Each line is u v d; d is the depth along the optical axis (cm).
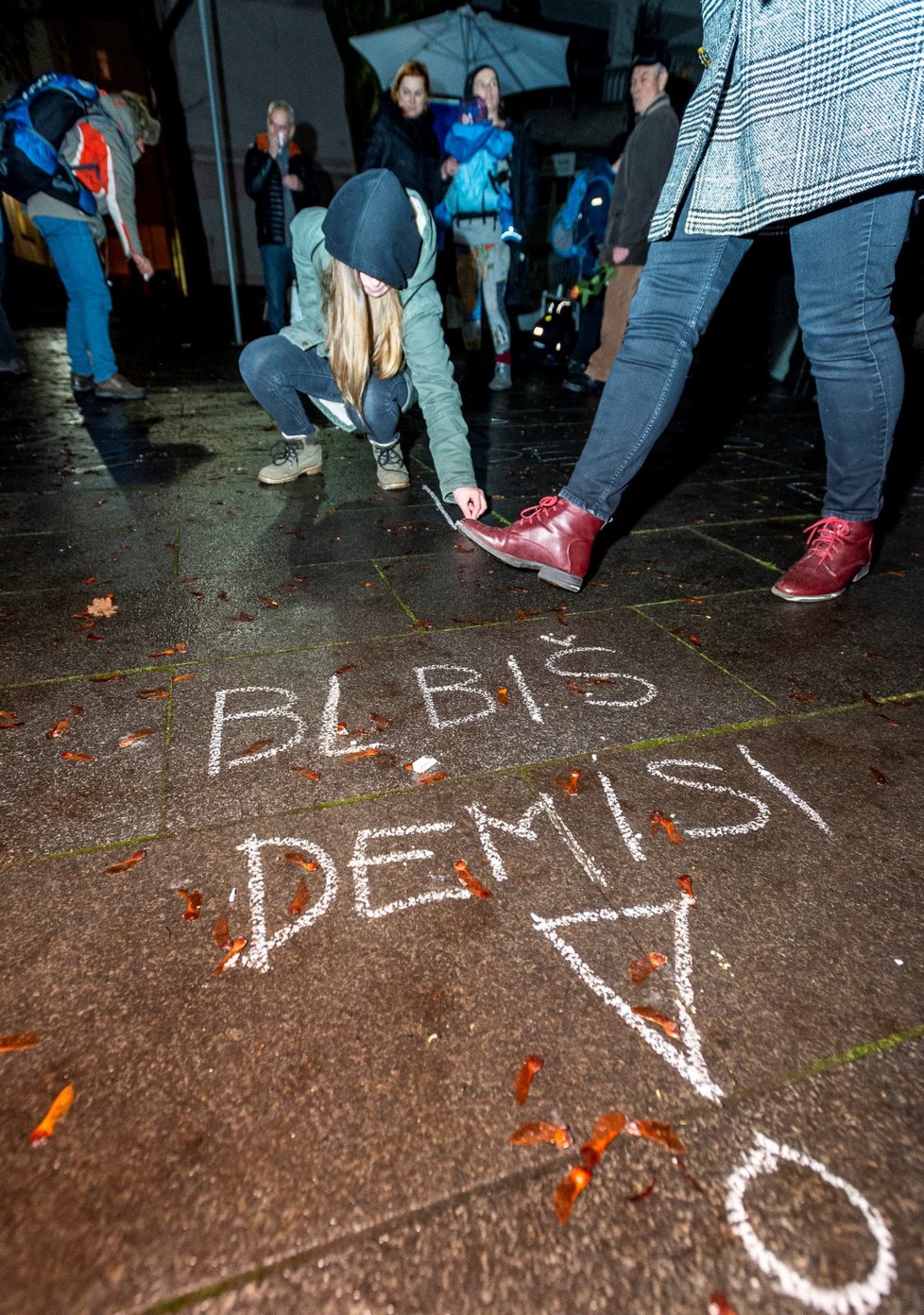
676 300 246
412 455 469
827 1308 95
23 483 409
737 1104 118
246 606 274
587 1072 122
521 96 1108
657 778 190
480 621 267
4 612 268
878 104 189
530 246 1041
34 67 1257
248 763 191
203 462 452
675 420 595
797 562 290
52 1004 130
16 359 690
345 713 212
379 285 291
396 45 930
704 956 143
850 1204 105
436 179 670
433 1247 100
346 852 164
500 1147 111
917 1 179
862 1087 121
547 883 158
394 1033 127
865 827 176
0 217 636
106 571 303
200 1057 122
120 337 996
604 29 1091
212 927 146
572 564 277
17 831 168
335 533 345
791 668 241
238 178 1136
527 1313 94
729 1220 103
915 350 588
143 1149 110
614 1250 100
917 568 317
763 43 206
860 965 142
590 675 234
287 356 360
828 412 253
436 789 184
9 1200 103
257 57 1080
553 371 816
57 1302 93
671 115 570
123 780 185
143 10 999
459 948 142
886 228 213
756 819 177
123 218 541
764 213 215
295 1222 101
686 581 303
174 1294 94
